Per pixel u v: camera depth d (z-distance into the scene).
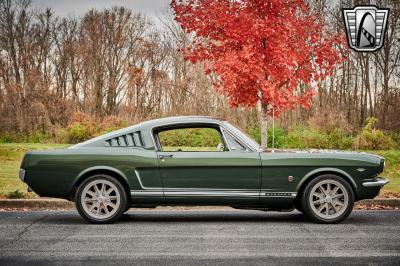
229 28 11.64
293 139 21.12
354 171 8.03
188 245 6.43
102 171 8.09
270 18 11.79
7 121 34.06
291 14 12.03
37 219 8.52
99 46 47.19
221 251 6.09
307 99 12.12
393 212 9.37
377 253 5.98
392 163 16.89
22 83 39.88
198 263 5.52
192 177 7.96
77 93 48.16
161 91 40.88
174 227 7.76
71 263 5.53
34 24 47.38
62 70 48.81
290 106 11.96
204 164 7.93
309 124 24.92
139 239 6.81
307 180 8.09
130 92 41.84
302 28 12.06
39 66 47.34
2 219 8.51
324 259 5.68
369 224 8.00
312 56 12.41
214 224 8.05
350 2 33.00
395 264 5.47
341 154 8.09
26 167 8.07
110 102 46.59
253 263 5.51
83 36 48.50
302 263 5.51
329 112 26.16
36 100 37.34
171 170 7.97
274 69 11.81
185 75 33.12
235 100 12.26
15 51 45.41
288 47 11.79
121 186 8.01
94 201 8.03
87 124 27.69
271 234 7.16
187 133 9.50
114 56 47.38
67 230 7.48
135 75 41.75
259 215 9.11
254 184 7.96
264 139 12.19
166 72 43.53
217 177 7.95
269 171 7.95
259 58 11.46
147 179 7.99
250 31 11.41
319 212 8.03
